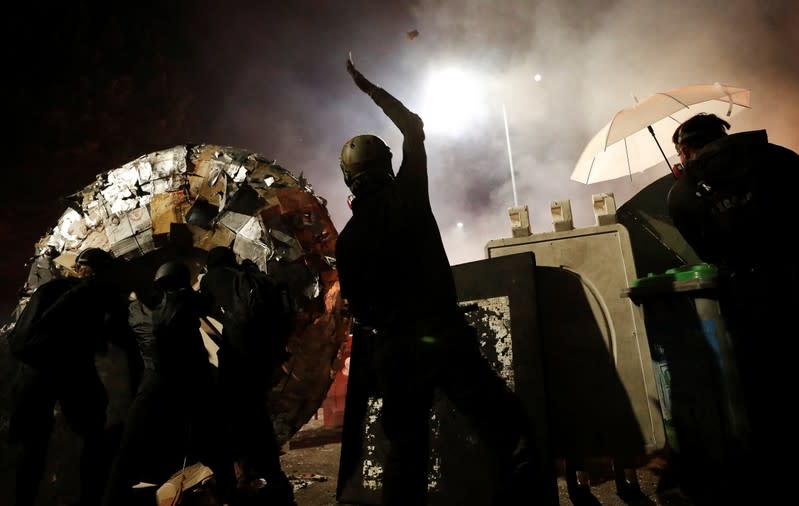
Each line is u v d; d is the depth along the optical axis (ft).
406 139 6.66
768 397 6.82
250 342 9.51
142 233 13.80
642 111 10.83
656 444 8.93
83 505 10.04
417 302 6.05
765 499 6.80
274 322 9.84
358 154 6.75
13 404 9.70
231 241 13.65
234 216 13.73
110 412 11.96
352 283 6.30
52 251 14.39
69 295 9.94
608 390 9.42
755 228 6.64
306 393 13.42
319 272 13.92
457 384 5.89
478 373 5.98
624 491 9.37
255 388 9.57
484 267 9.71
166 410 9.39
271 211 13.88
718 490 7.23
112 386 12.25
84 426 10.22
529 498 5.83
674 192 7.57
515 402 6.09
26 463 9.55
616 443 9.18
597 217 10.28
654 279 8.13
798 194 6.52
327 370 13.79
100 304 10.44
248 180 14.17
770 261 6.72
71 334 9.90
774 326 6.70
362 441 9.27
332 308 13.97
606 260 9.93
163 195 14.12
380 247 6.13
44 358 9.61
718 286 7.25
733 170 6.79
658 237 10.39
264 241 13.41
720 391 7.22
